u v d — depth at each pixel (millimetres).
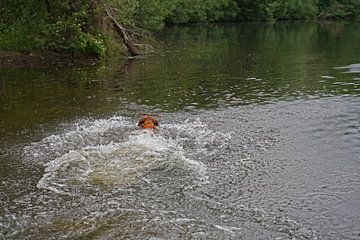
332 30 51812
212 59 26453
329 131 12422
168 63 24578
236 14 69125
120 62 24594
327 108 14711
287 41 38188
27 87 18125
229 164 10211
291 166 10133
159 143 11328
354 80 19438
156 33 44875
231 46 33812
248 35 44344
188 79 19891
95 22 25203
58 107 15016
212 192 8945
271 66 23766
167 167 9977
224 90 17562
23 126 12969
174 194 8852
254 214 8156
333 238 7430
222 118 13586
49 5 24484
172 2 52031
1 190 9062
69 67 22703
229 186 9188
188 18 59531
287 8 73938
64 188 9117
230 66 23750
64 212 8219
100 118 13703
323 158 10578
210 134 12094
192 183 9289
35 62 23594
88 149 10945
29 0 24875
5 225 7824
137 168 9922
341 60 25875
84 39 24250
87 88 17969
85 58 25094
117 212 8203
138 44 28250
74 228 7715
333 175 9672
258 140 11695
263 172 9820
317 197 8734
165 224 7820
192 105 15180
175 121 13258
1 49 24672
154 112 14297
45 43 24516
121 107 14977
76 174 9695
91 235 7504
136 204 8477
